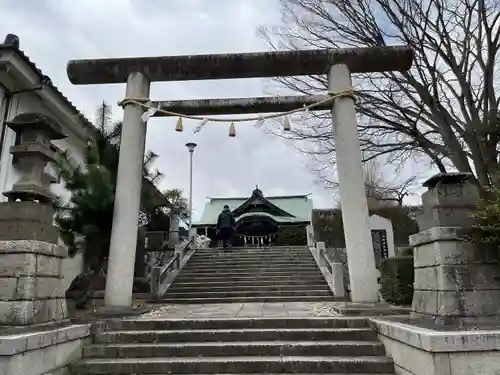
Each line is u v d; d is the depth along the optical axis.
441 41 10.55
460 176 5.10
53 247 5.34
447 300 4.73
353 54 8.46
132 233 7.88
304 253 16.31
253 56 8.55
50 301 5.25
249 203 29.48
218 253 16.56
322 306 8.80
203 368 5.11
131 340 5.80
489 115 8.75
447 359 3.87
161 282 11.88
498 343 3.89
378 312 6.57
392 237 17.16
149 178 11.34
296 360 5.10
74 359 5.29
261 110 9.10
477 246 4.87
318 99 8.74
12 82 9.93
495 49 9.95
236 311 8.02
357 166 7.96
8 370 3.93
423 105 11.35
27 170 5.48
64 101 11.26
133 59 8.67
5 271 4.87
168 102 9.02
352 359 5.11
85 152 9.31
